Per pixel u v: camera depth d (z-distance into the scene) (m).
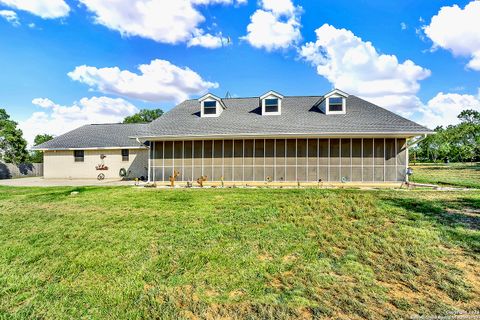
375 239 5.08
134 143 20.41
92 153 20.50
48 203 9.27
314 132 12.85
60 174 20.70
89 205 8.82
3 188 13.95
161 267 4.07
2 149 26.14
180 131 14.41
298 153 13.88
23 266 4.25
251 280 3.59
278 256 4.38
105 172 20.33
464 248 4.56
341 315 2.80
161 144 15.08
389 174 13.24
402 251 4.47
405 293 3.21
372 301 3.05
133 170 20.09
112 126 24.55
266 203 8.60
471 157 39.94
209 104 16.61
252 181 14.22
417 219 6.37
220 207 8.16
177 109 18.73
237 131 13.76
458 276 3.61
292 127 13.71
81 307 3.10
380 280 3.55
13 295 3.40
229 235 5.48
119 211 7.88
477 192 10.43
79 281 3.72
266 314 2.83
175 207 8.30
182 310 2.95
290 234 5.46
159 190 12.27
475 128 39.31
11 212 7.93
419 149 48.75
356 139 13.45
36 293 3.44
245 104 18.17
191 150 14.82
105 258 4.45
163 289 3.42
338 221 6.36
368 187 13.04
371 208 7.55
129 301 3.17
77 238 5.51
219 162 14.55
